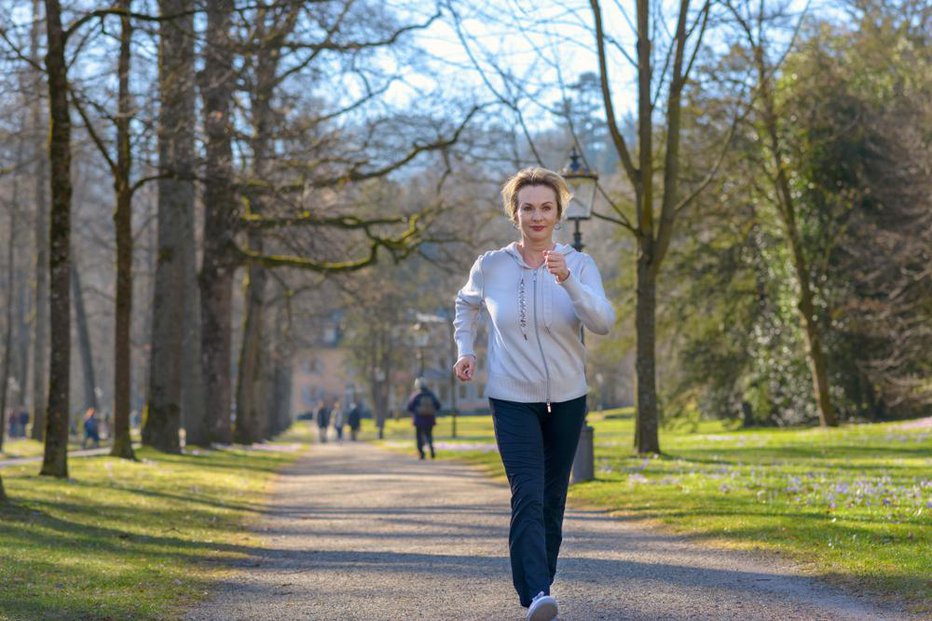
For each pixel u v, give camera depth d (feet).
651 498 39.14
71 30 48.78
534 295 17.48
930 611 18.13
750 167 113.50
